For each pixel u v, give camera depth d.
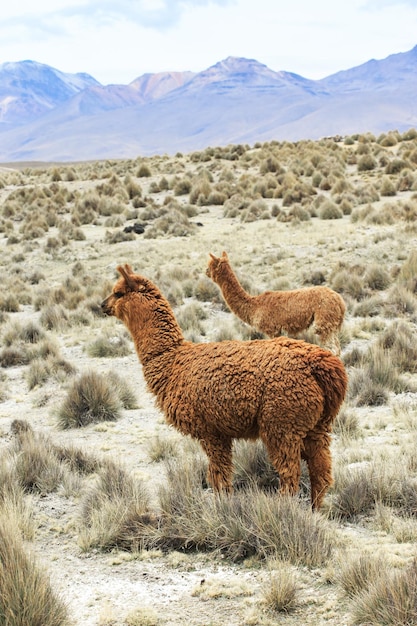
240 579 5.48
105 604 5.25
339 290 19.08
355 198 32.41
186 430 6.77
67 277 23.92
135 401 12.38
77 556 6.27
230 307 13.22
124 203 39.69
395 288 18.14
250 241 26.89
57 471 8.26
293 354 6.30
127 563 6.02
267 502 6.14
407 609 4.49
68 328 18.77
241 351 6.54
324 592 5.14
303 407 6.17
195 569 5.80
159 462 9.16
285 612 4.93
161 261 25.53
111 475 7.67
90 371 12.37
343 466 7.77
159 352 7.03
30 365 14.93
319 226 28.31
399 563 5.36
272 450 6.34
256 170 45.16
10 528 5.76
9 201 42.03
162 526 6.50
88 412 11.46
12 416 12.10
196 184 39.94
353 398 11.41
